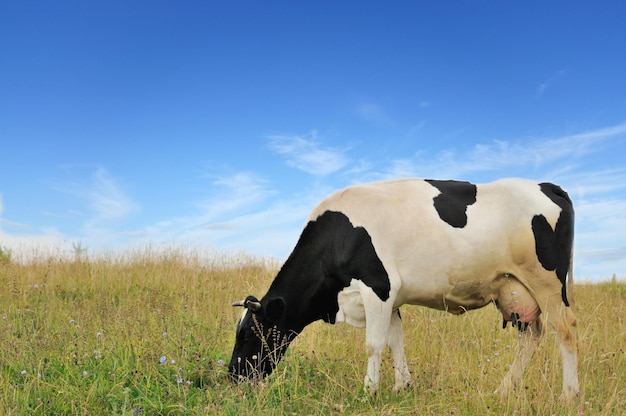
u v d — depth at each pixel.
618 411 5.36
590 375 6.31
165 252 15.00
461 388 5.71
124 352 6.46
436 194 5.95
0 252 14.48
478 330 8.38
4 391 5.37
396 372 6.12
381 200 5.93
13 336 7.09
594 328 8.02
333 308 6.26
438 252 5.73
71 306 10.33
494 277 5.89
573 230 6.00
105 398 5.34
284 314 6.27
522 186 6.00
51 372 5.98
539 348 6.66
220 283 12.19
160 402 5.20
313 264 6.18
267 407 5.17
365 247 5.80
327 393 5.66
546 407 5.19
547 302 5.88
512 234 5.77
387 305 5.74
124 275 12.68
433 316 9.12
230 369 6.20
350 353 7.20
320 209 6.16
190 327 7.81
